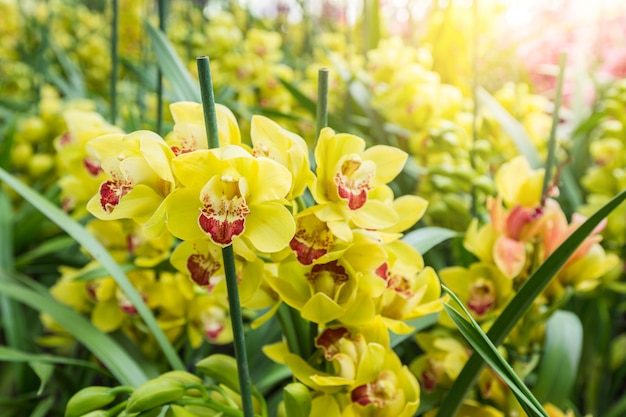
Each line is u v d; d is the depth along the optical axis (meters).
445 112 1.07
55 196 1.17
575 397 1.06
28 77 1.68
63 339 0.84
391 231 0.58
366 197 0.52
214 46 1.25
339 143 0.52
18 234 1.15
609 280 0.92
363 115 1.36
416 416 0.74
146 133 0.48
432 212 0.87
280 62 1.75
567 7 1.62
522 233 0.66
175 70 0.77
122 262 0.78
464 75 1.27
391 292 0.57
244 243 0.49
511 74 1.48
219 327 0.76
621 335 1.20
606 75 1.47
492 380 0.68
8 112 1.55
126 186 0.49
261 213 0.48
